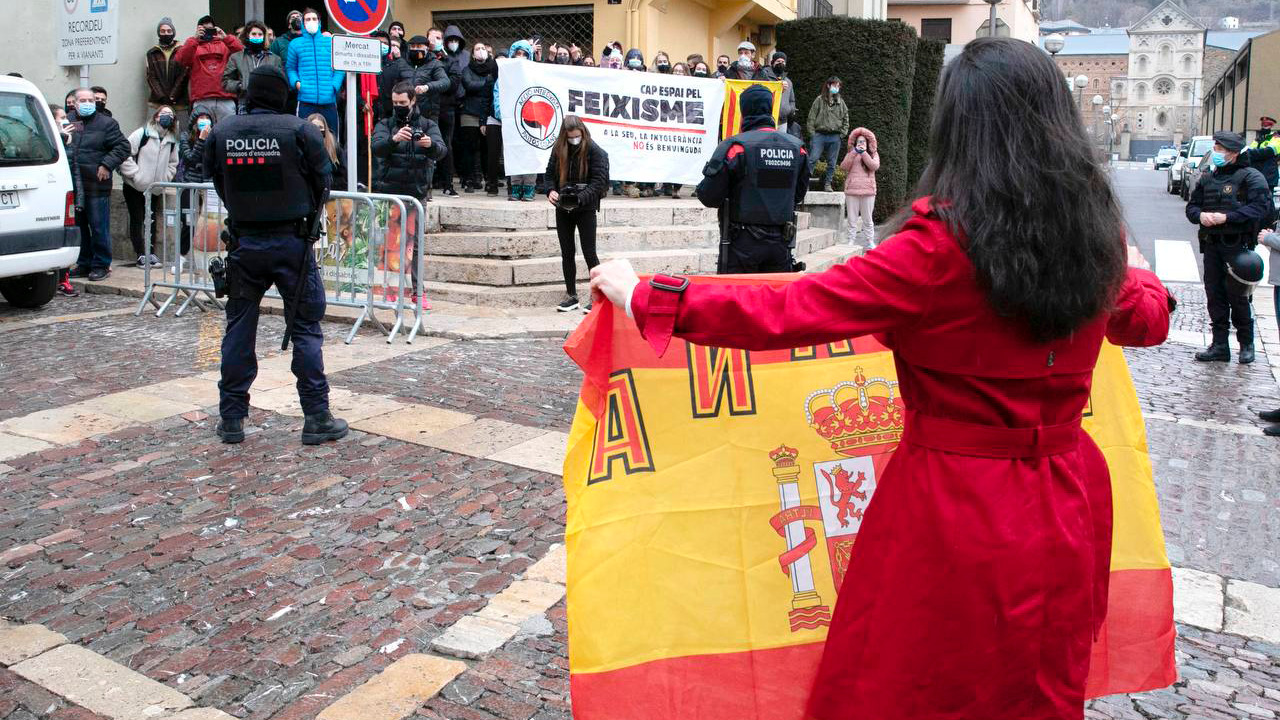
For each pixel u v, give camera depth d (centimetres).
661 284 203
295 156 566
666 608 246
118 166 1152
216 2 1819
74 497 515
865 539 211
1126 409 280
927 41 2052
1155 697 359
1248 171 910
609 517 246
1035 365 196
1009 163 191
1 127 934
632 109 1310
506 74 1209
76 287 1109
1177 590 447
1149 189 3866
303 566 442
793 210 783
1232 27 17688
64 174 980
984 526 193
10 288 994
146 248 973
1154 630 275
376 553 457
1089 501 220
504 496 525
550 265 1080
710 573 249
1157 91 12494
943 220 195
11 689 344
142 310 980
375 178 1083
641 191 1448
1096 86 12838
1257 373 897
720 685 246
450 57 1344
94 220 1127
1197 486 588
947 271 193
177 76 1346
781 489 255
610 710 240
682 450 252
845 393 263
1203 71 12356
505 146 1212
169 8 1459
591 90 1270
